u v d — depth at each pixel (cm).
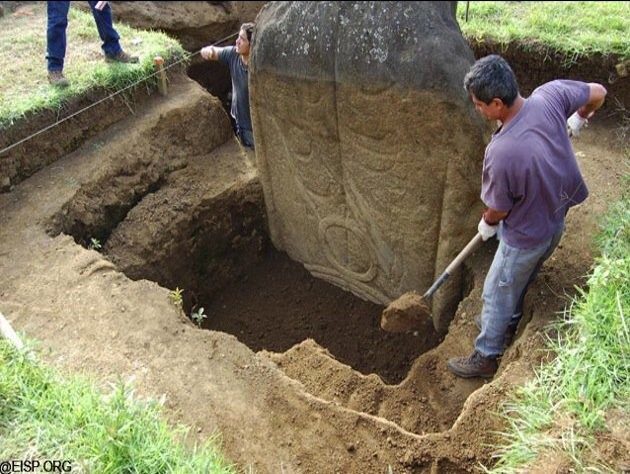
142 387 327
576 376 291
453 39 354
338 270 509
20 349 310
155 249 479
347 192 449
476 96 289
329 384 370
